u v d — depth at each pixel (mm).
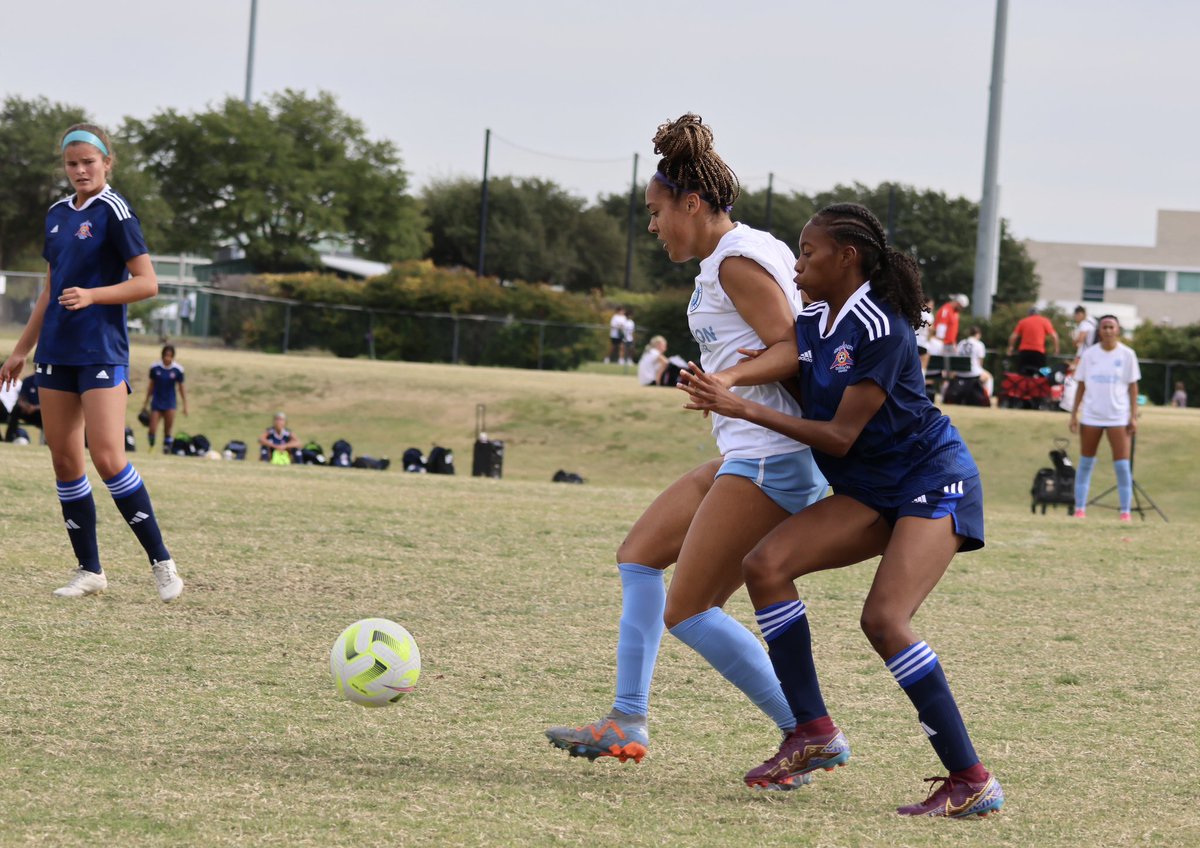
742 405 10102
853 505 10391
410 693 12133
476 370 90188
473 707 12969
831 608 19422
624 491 39531
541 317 114500
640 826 9328
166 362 58062
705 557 10758
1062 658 16531
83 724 11508
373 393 77250
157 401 58062
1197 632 18469
